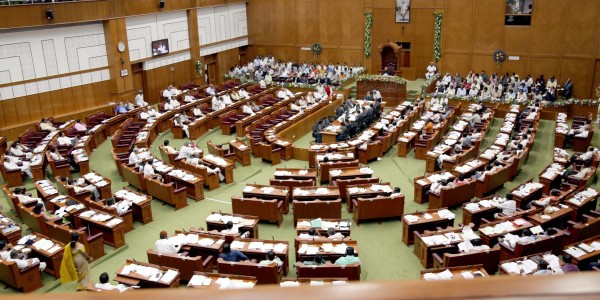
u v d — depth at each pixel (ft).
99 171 72.79
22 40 81.05
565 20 104.32
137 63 103.71
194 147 72.33
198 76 119.65
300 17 131.23
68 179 61.16
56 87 87.45
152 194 62.34
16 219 57.06
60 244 46.65
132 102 101.04
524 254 42.47
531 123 85.40
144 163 66.90
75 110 91.35
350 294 3.05
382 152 77.82
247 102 102.37
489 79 113.50
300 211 53.42
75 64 90.07
